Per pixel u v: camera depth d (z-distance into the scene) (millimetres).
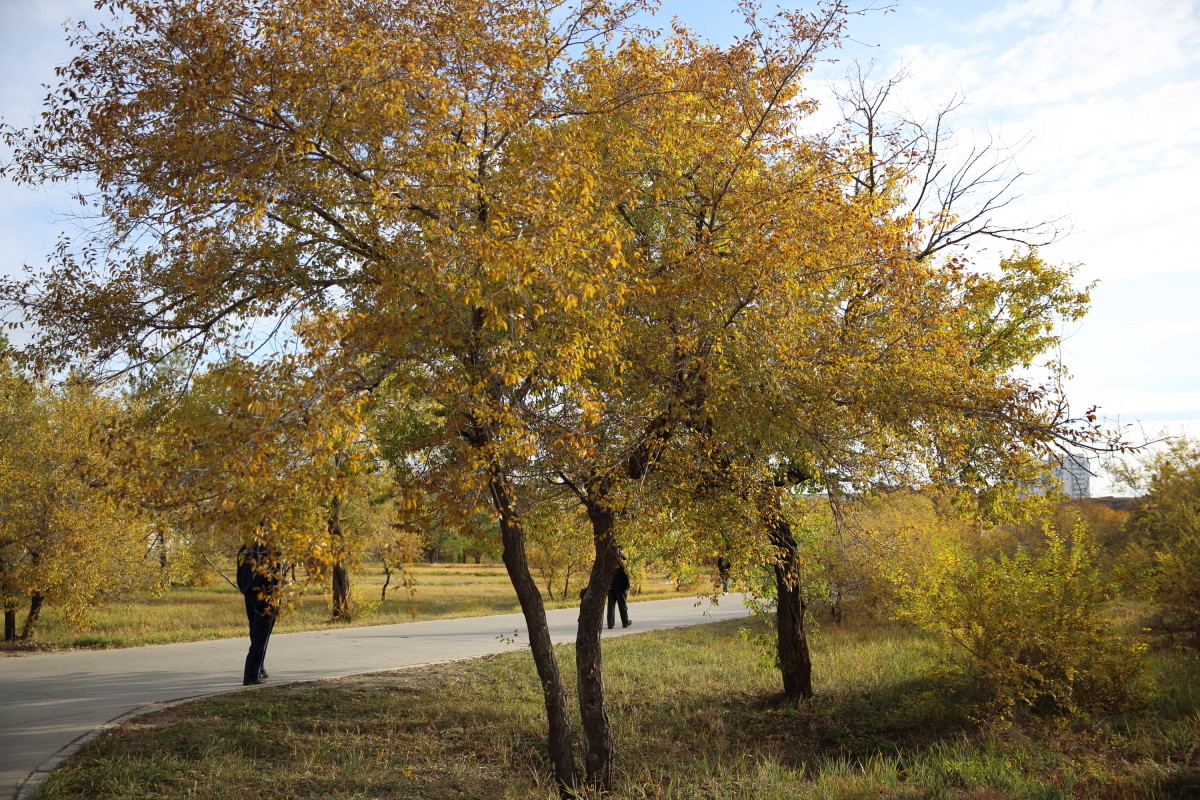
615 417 7156
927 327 8172
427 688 10805
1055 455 7391
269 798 6566
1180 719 9812
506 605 27766
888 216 8672
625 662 13719
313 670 11930
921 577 11938
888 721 10312
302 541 5031
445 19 6910
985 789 7738
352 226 7102
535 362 5977
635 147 8078
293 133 6273
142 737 7684
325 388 5176
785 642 11320
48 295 7230
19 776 6336
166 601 30219
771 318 7152
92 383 7449
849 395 7473
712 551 7793
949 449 7777
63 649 14469
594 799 7301
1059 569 10547
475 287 5527
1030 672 9953
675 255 7371
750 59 8156
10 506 15391
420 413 7598
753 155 8109
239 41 6477
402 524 6785
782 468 9438
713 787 7773
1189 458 17391
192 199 6375
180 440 5121
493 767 8047
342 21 6488
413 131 6598
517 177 6660
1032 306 10852
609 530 7836
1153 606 14688
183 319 7305
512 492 6910
